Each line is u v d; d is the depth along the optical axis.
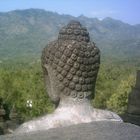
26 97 21.92
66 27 3.78
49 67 3.72
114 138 3.05
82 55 3.63
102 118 3.64
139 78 9.39
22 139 3.08
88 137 3.05
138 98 9.21
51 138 3.06
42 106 20.98
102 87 28.92
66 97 3.67
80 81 3.66
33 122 3.42
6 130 16.33
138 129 3.34
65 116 3.52
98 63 3.76
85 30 3.77
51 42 3.81
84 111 3.62
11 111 20.22
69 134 3.13
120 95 25.19
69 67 3.63
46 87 3.86
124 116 9.34
